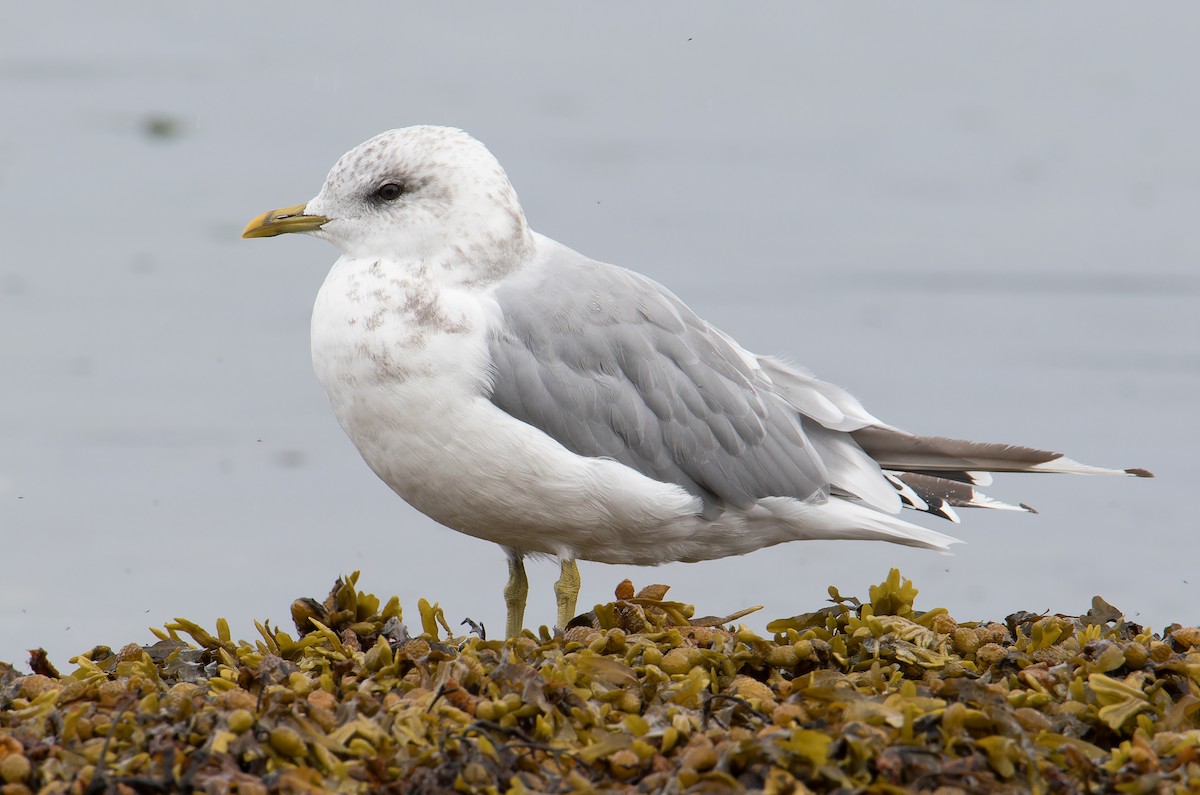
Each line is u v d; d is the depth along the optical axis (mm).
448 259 12133
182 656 10805
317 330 12117
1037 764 8547
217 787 8078
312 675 10211
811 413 12961
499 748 8625
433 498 12234
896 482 12992
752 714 9156
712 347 12711
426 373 11711
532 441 11773
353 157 12312
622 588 11609
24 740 8688
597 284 12469
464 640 10680
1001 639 10805
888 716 8766
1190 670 9758
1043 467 12609
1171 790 8289
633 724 8922
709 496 12547
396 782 8367
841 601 11508
